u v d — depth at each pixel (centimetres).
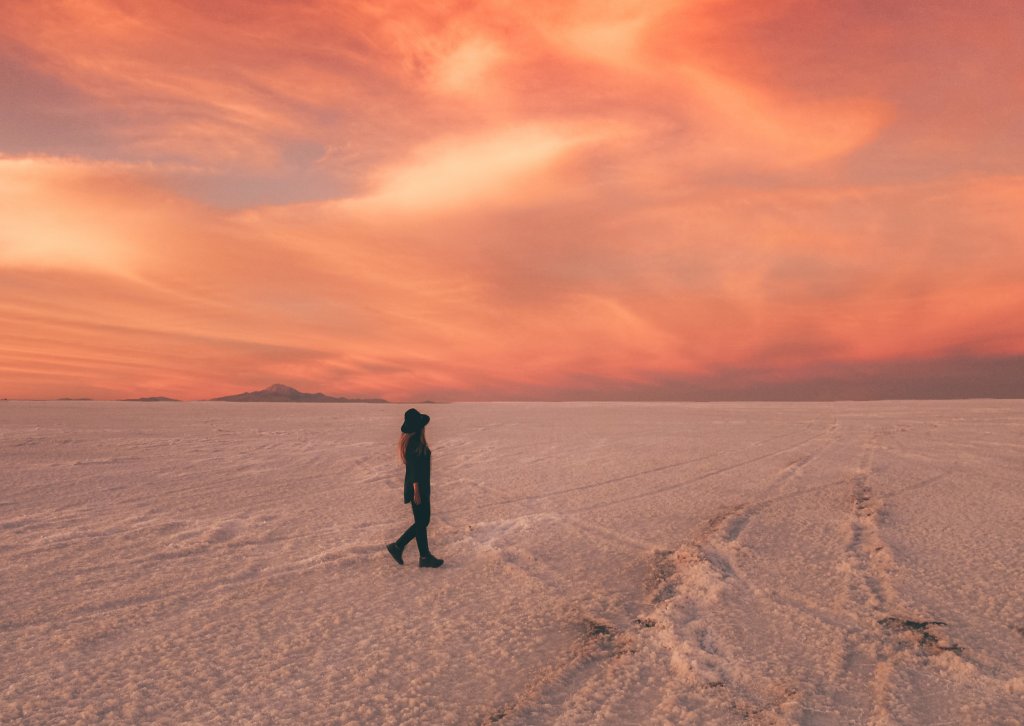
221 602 554
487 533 814
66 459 1597
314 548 741
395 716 353
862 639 454
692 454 1658
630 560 677
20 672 416
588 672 409
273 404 8019
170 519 897
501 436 2300
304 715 356
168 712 361
